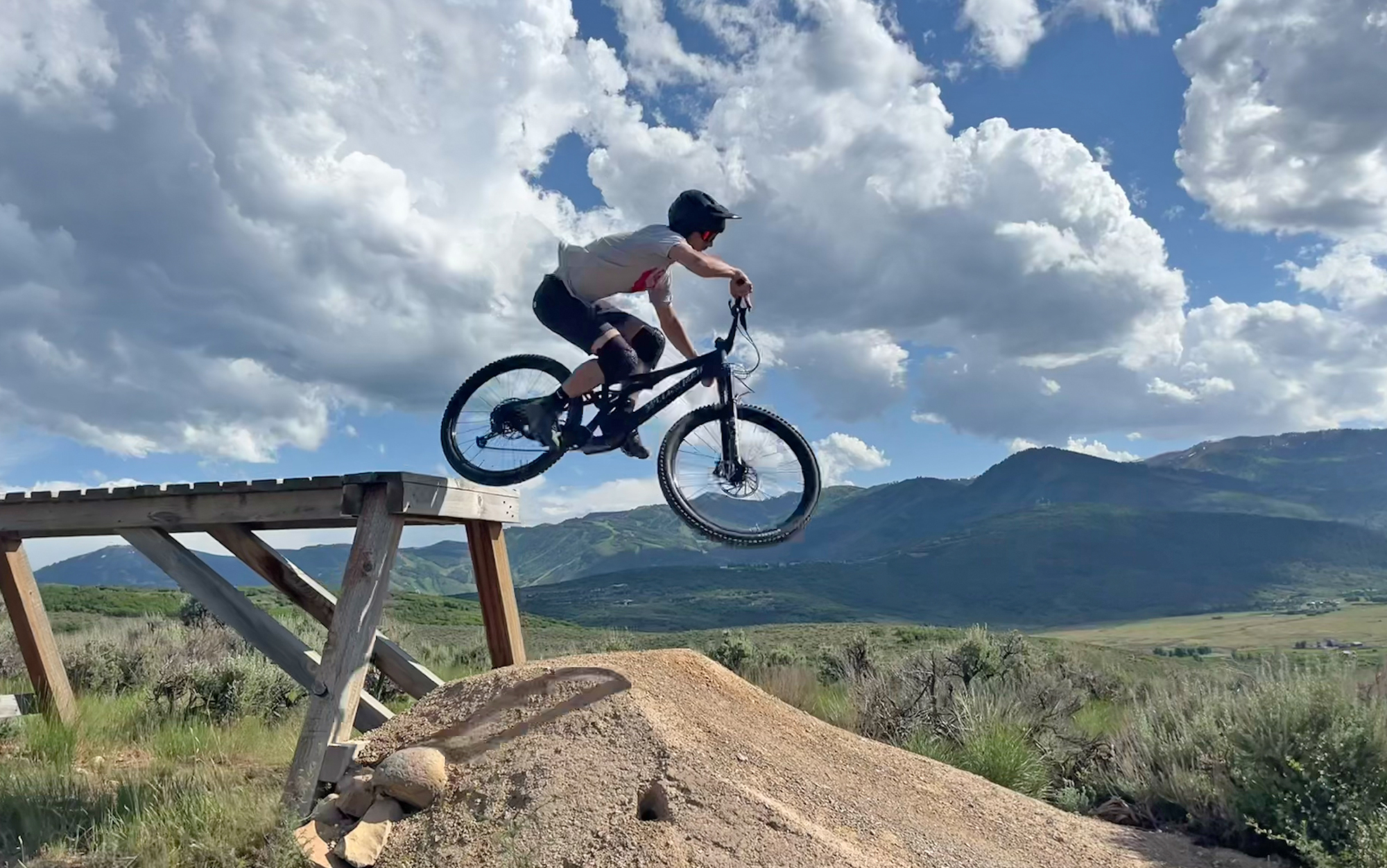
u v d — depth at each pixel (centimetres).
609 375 599
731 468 595
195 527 654
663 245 592
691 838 434
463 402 678
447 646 1702
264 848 464
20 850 485
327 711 537
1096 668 1492
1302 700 656
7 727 765
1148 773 715
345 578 567
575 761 484
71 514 685
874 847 466
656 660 621
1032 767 766
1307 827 585
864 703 998
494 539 711
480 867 429
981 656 1196
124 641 1384
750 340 606
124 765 711
